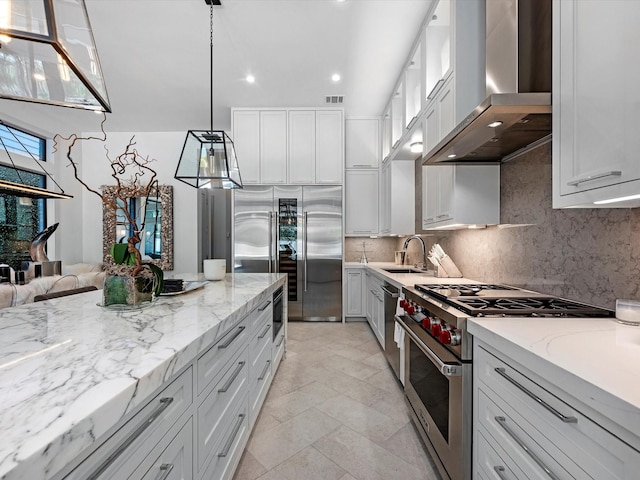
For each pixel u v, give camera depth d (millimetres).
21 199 4344
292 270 4520
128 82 3695
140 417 737
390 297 2807
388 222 4262
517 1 1625
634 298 1241
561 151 1174
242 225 4500
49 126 4707
